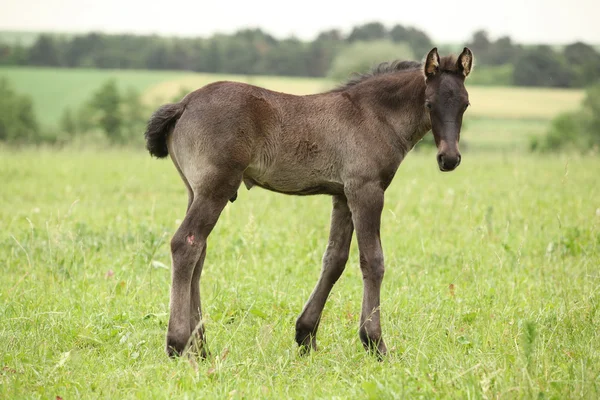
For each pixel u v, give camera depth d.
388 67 9.48
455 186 22.19
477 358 8.18
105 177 24.56
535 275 12.30
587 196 19.41
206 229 8.41
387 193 20.77
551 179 23.70
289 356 8.62
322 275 9.18
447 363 7.99
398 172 26.80
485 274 12.02
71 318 9.68
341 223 9.17
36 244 13.03
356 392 7.38
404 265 12.59
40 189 21.20
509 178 24.12
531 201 18.42
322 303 9.16
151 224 14.92
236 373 8.00
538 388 7.03
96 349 8.81
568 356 8.34
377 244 8.83
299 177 8.92
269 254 13.15
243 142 8.44
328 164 8.87
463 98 8.66
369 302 8.80
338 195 9.15
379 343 8.78
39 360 8.25
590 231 14.62
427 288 11.39
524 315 10.02
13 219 15.41
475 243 13.54
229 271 12.13
